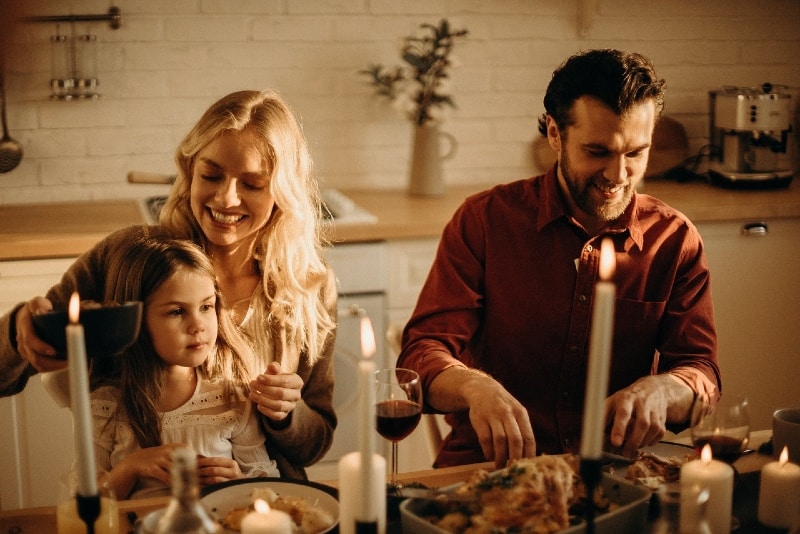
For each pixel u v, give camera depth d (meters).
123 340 1.16
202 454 1.55
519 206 1.83
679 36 3.53
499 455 1.41
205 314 1.54
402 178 3.40
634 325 1.80
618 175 1.64
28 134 3.08
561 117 1.68
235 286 1.72
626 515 1.17
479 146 3.46
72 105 3.10
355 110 3.32
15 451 2.51
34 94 3.06
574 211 1.79
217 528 1.16
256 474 1.59
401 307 2.83
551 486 1.16
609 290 0.89
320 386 1.78
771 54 3.62
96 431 1.54
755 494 1.33
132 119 3.15
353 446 2.85
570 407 1.81
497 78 3.42
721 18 3.55
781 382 3.16
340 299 2.77
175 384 1.57
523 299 1.80
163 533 0.91
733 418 1.32
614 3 3.46
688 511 1.02
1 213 2.96
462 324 1.78
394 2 3.28
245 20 3.17
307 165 1.73
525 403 1.83
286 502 1.21
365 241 2.76
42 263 2.61
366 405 0.96
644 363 1.83
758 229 3.03
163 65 3.14
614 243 1.79
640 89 1.59
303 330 1.72
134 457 1.43
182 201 1.71
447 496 1.17
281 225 1.69
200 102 3.19
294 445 1.64
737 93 3.19
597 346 0.90
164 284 1.50
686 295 1.80
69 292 1.64
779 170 3.28
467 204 1.87
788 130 3.23
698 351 1.76
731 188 3.25
